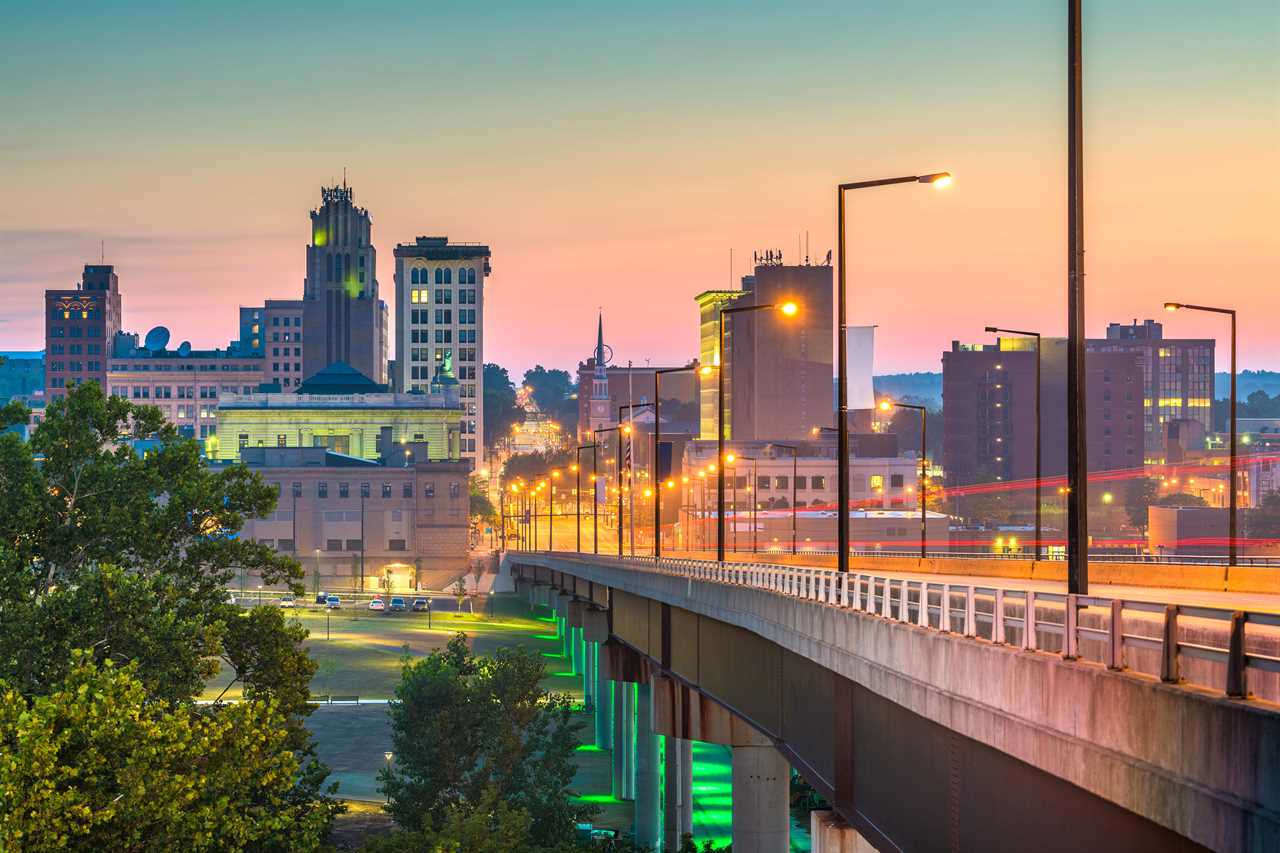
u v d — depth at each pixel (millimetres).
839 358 53969
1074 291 34094
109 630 62281
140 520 71375
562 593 149750
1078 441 34250
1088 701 26328
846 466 53594
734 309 79812
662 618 80875
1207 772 22391
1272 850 20578
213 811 50375
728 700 65312
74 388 75125
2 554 64750
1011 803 30516
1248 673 24094
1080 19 33969
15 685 58531
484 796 78812
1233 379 87375
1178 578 84000
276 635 69688
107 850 46625
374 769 131125
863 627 40969
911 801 37500
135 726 48125
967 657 32375
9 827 43719
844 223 55125
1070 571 34188
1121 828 25547
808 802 122688
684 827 118688
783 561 170750
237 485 76562
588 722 166500
